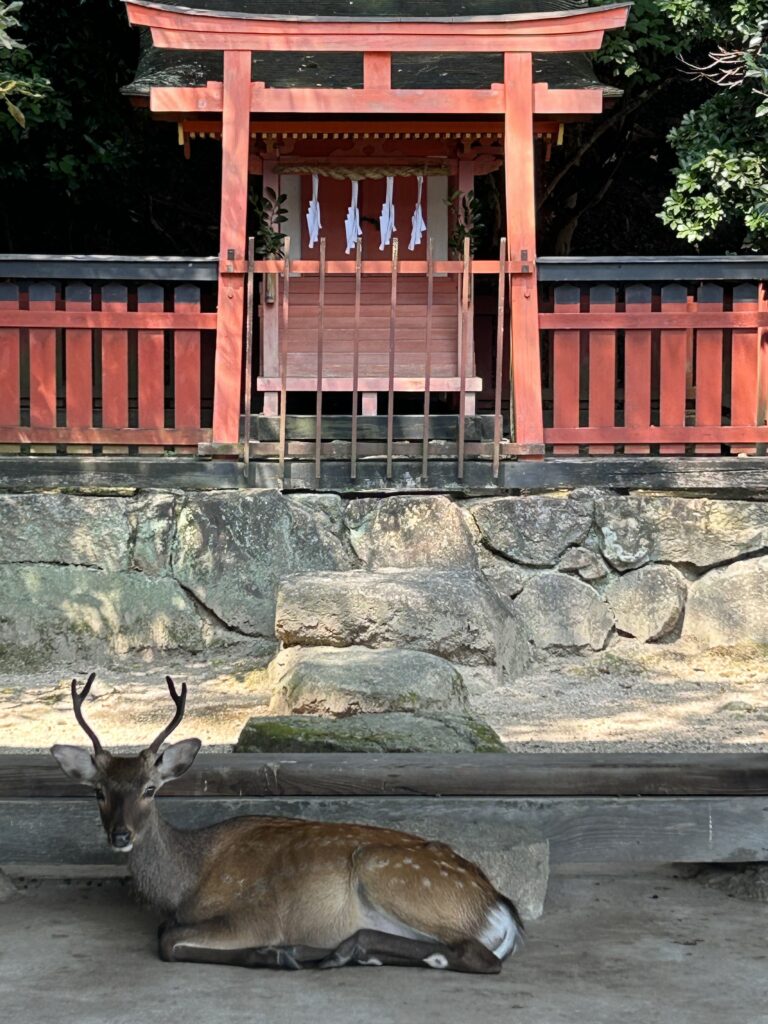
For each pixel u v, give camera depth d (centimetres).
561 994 416
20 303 921
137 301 904
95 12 1300
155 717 748
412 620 794
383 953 437
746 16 1149
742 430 914
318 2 1061
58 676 852
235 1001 408
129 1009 402
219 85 896
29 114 1232
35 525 885
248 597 890
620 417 1162
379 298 1020
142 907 493
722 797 504
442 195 1061
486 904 445
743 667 873
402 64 1082
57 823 500
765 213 1121
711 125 1168
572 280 905
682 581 912
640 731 712
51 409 905
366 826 469
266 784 505
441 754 523
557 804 502
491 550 907
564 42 891
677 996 415
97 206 1475
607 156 1561
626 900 516
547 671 863
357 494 917
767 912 502
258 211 1037
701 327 911
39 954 452
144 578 890
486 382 1316
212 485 903
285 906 440
